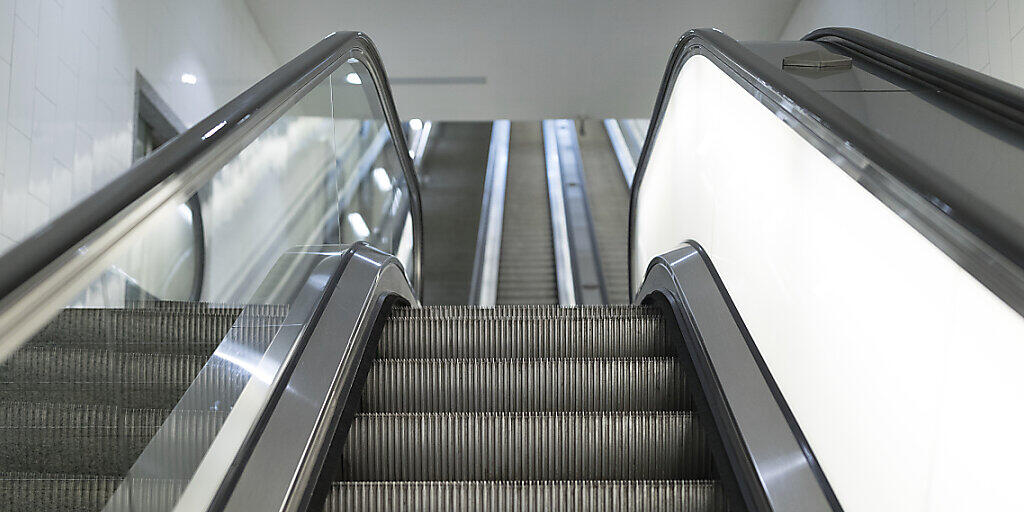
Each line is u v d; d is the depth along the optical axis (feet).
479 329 11.53
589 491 7.57
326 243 12.05
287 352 8.62
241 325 7.53
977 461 4.69
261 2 24.59
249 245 8.23
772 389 8.14
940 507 5.06
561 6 24.08
